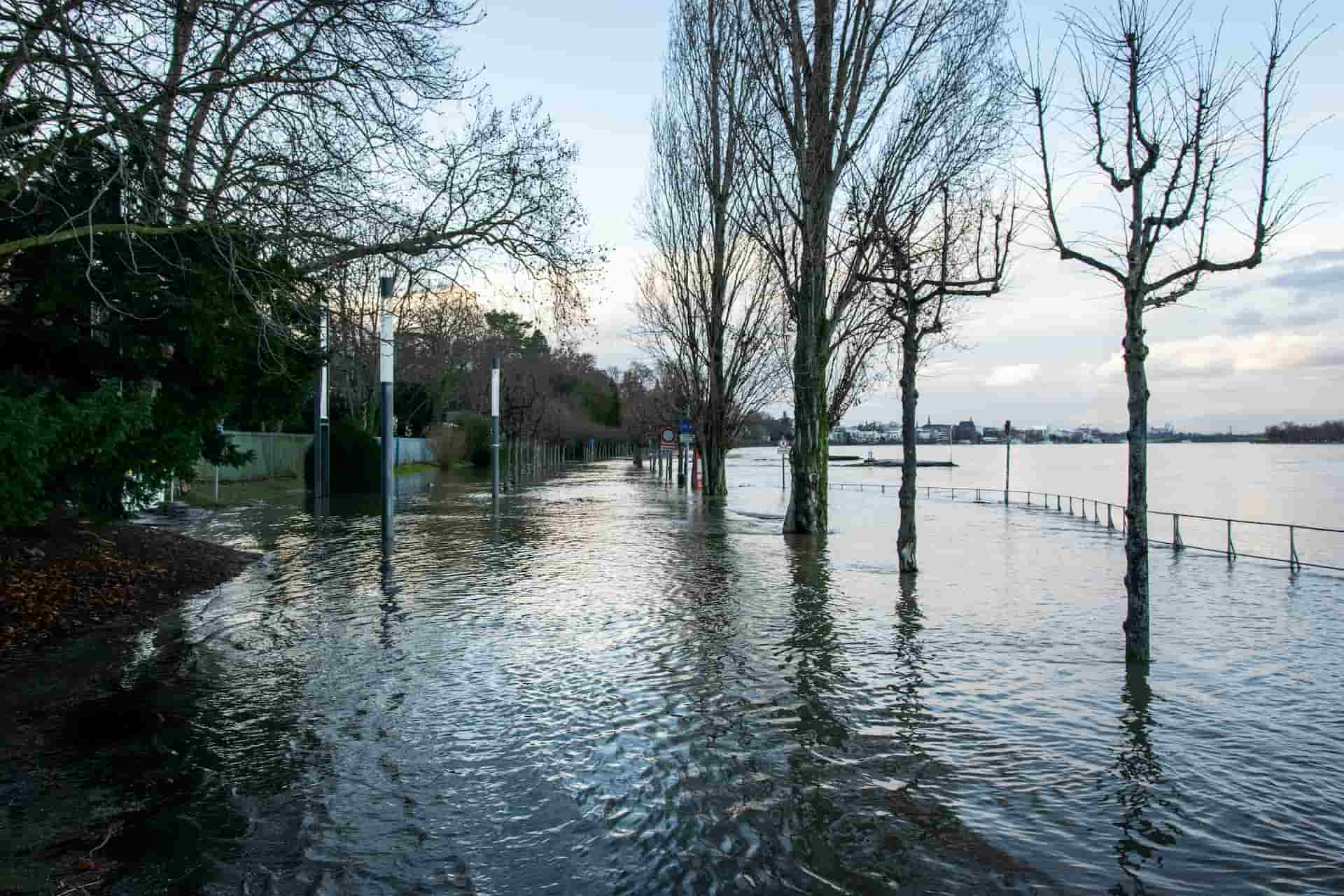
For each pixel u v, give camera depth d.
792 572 15.95
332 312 13.90
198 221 10.89
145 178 10.91
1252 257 8.98
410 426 67.62
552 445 89.12
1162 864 4.71
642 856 4.74
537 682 8.25
